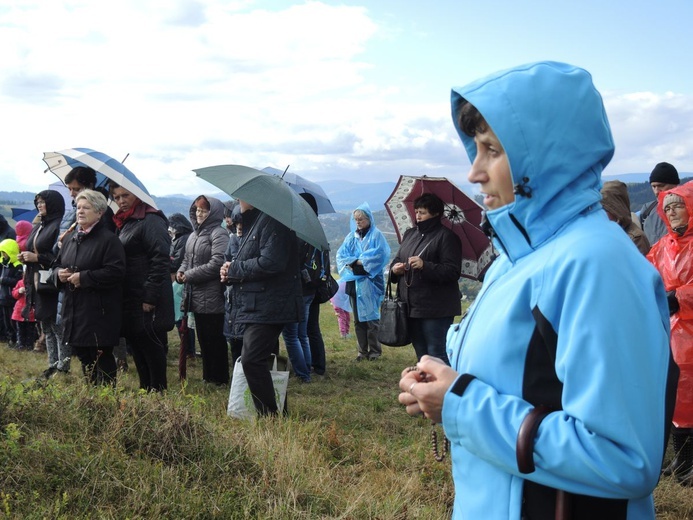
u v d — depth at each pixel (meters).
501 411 1.53
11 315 11.02
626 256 1.51
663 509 4.63
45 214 8.36
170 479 4.12
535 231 1.61
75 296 6.20
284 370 6.65
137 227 6.64
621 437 1.38
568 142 1.57
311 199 8.04
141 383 7.16
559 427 1.46
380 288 10.41
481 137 1.69
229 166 6.40
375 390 8.51
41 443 4.12
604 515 1.53
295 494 4.18
